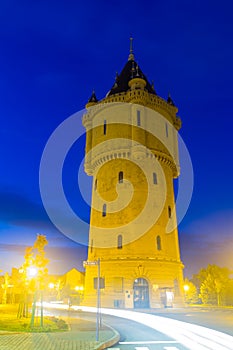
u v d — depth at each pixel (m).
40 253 23.92
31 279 24.86
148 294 43.00
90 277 46.81
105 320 26.61
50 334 16.62
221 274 63.59
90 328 19.50
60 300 76.81
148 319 27.47
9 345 13.19
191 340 15.82
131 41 66.06
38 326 20.00
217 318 28.17
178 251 50.06
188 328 20.89
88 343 13.73
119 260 44.25
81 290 80.69
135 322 25.08
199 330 19.66
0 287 59.31
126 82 57.53
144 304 42.72
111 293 43.03
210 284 65.00
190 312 35.81
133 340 15.82
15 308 39.59
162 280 43.88
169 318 28.22
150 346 14.02
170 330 19.97
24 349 12.34
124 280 43.22
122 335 17.67
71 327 20.02
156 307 41.94
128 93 52.56
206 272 70.50
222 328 20.52
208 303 65.88
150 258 44.34
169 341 15.47
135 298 42.97
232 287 62.09
